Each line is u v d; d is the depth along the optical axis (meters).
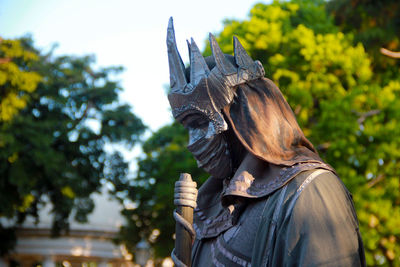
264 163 1.71
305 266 1.42
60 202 25.48
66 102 25.81
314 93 13.81
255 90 1.76
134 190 25.88
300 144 1.75
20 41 24.98
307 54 13.58
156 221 21.94
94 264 30.81
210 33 1.79
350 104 13.17
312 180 1.56
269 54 14.29
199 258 1.79
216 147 1.82
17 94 22.22
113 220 30.22
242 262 1.61
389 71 15.91
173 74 1.81
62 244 28.75
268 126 1.71
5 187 23.66
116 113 27.14
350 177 12.55
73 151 25.97
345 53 13.84
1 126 21.78
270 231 1.54
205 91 1.73
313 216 1.48
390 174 13.29
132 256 28.03
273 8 15.02
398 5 15.31
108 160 26.66
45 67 25.05
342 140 12.70
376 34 15.38
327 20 16.53
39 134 23.00
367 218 12.22
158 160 23.09
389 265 13.44
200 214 1.93
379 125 13.17
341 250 1.43
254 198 1.65
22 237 28.39
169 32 1.83
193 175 17.36
